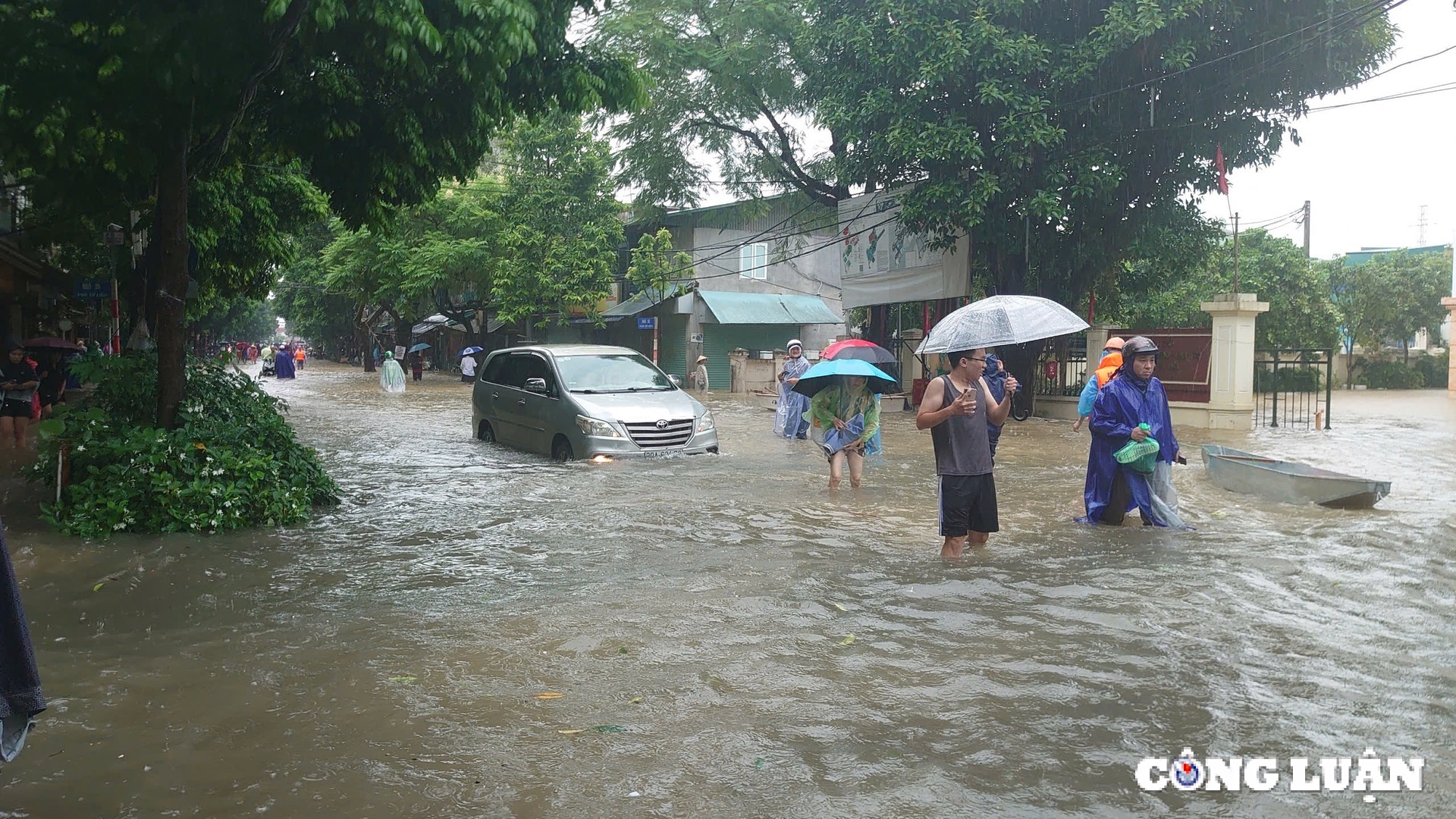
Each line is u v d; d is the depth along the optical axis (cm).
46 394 1831
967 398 655
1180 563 668
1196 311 3394
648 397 1308
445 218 4025
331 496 907
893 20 1883
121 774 347
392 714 402
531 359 1402
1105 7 1866
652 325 3747
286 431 945
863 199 2558
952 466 677
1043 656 473
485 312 4625
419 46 779
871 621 532
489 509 892
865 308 2845
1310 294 3678
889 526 815
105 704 412
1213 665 458
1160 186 2041
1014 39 1830
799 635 508
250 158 1073
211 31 681
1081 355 2253
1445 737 376
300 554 704
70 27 725
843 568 659
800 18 2369
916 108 1902
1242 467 984
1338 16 1494
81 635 507
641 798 330
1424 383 4694
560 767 353
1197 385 2011
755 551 715
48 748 369
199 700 418
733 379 3459
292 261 1916
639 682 439
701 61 2442
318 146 933
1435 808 319
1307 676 442
